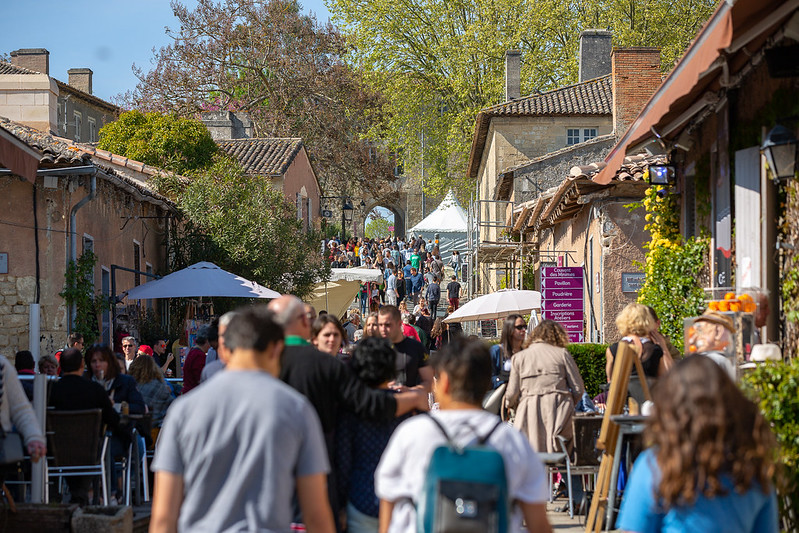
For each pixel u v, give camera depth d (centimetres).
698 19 4784
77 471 924
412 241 4594
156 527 435
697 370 380
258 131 5122
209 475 432
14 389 661
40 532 738
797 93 798
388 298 3950
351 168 5303
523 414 976
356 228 6994
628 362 786
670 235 1240
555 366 975
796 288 809
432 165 5156
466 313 1984
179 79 5022
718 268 1040
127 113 3531
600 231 1780
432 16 4897
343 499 616
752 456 370
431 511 394
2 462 643
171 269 2469
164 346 1736
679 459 368
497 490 391
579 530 902
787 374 654
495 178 3728
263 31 5100
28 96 2314
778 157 796
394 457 432
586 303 1961
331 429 602
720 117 996
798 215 804
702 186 1114
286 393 446
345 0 4934
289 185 3856
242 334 457
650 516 379
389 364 638
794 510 630
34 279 1650
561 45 4844
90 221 1816
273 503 429
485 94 4750
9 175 1645
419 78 4916
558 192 1842
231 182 2586
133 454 1077
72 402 939
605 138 3222
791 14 753
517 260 2964
